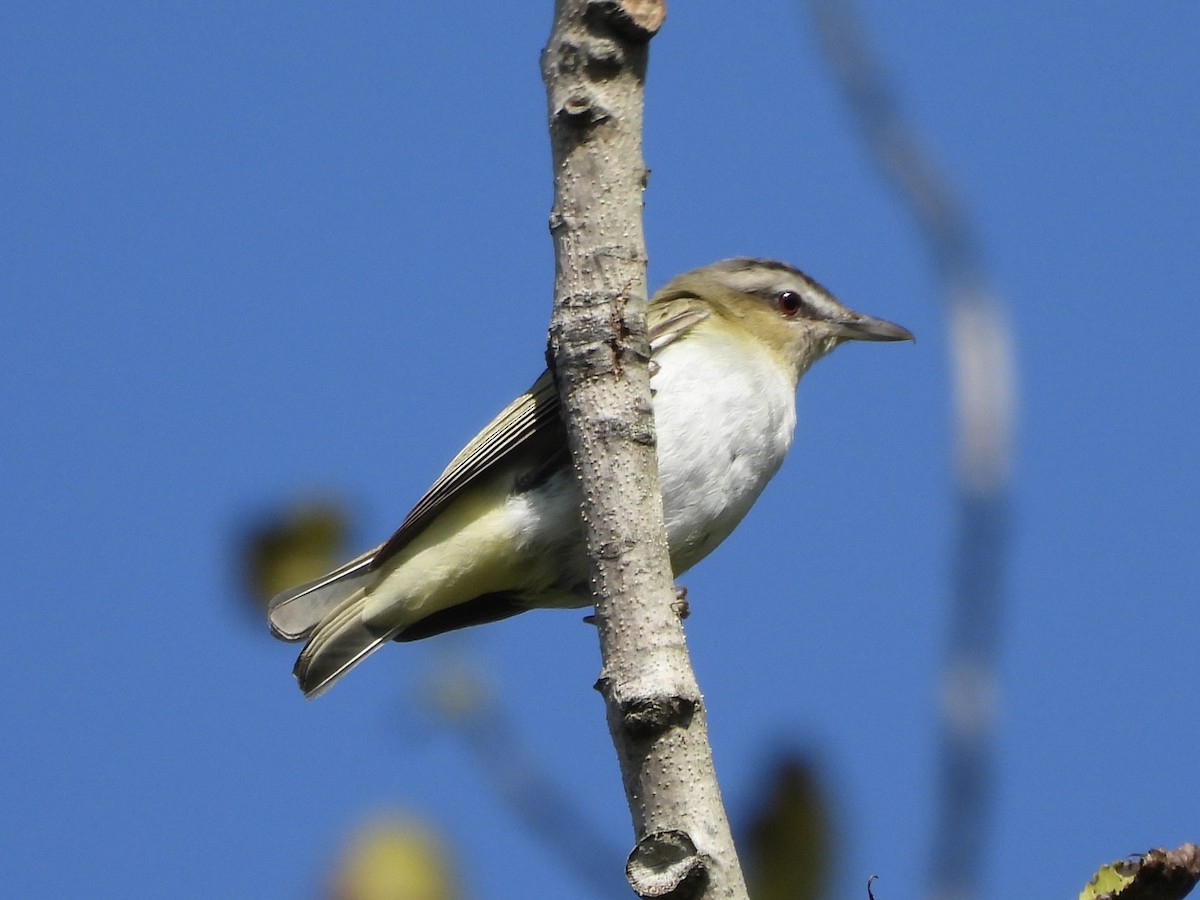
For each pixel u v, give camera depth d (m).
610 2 6.93
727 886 5.98
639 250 6.98
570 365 6.91
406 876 7.19
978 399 4.40
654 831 6.19
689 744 6.30
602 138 7.00
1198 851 5.73
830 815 5.39
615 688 6.46
